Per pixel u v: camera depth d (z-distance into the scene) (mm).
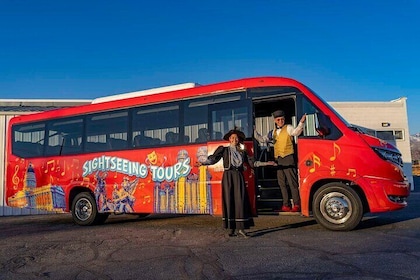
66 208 10336
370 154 7348
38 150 10961
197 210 8461
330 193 7574
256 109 9922
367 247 6137
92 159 10039
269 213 8070
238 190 7160
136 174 9328
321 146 7613
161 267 5543
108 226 9875
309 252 5973
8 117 16031
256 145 8492
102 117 10078
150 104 9414
